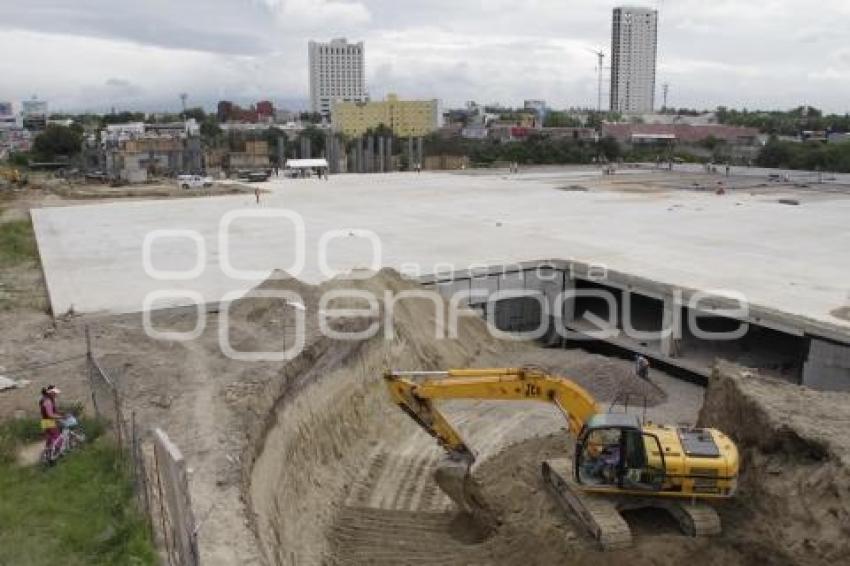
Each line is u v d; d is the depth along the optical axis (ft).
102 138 428.15
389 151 327.26
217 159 346.13
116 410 54.39
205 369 66.95
